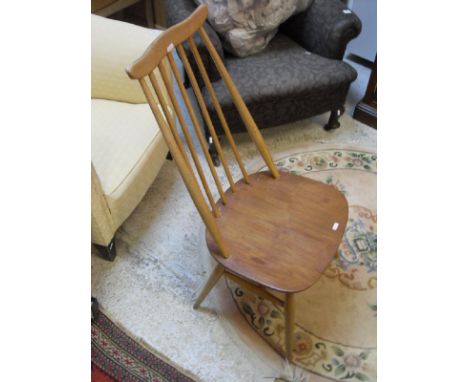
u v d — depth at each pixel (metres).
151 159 1.37
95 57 1.40
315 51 1.85
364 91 2.29
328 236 1.01
